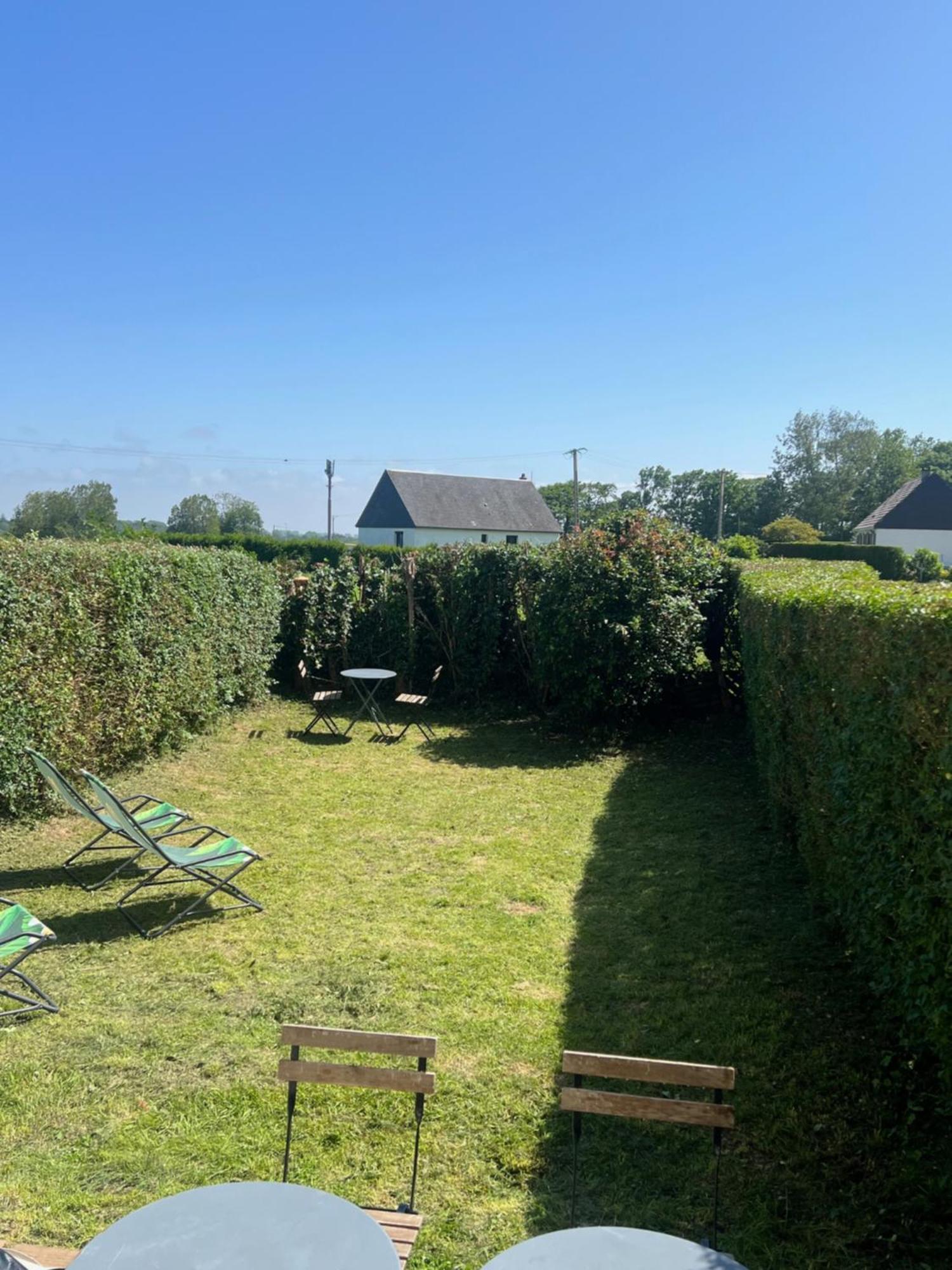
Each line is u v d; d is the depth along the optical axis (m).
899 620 3.29
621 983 4.43
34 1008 4.12
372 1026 4.02
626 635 10.18
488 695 12.80
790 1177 2.98
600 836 6.95
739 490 72.12
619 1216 2.81
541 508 57.06
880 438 68.44
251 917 5.29
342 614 13.05
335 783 8.54
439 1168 3.06
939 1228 2.71
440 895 5.65
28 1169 3.03
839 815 4.20
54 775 5.61
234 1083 3.57
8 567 6.59
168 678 8.94
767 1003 4.17
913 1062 3.25
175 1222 1.89
